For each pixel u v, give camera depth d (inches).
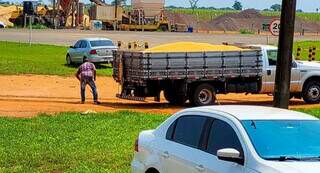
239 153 301.4
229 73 969.5
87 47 1558.8
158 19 3590.1
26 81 1264.8
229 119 324.8
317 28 5177.2
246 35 3181.6
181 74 944.9
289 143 306.8
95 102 990.4
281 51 539.8
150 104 1010.1
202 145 334.3
